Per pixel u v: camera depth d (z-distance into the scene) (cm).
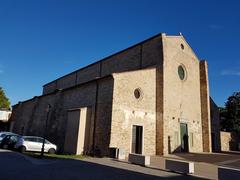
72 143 1931
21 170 1051
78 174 1020
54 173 1017
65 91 2505
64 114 2398
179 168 1231
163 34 2322
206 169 1373
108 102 1869
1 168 1073
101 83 2003
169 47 2414
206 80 2762
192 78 2694
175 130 2283
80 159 1553
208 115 2656
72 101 2330
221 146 3334
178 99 2408
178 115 2359
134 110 1980
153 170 1268
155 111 2167
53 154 1881
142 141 1986
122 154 1717
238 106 4341
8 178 862
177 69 2486
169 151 2147
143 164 1425
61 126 2378
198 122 2634
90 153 1844
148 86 2148
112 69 2742
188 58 2695
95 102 1997
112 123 1791
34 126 3014
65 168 1171
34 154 1758
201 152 2503
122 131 1848
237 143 3569
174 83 2391
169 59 2373
